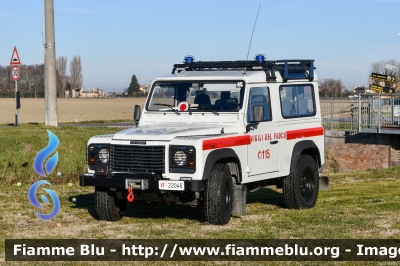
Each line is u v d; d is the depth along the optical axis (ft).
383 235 29.04
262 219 32.83
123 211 33.88
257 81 34.01
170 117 33.91
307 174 37.76
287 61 36.22
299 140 37.17
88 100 400.47
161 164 29.45
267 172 34.40
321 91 211.82
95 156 31.01
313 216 33.76
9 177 46.91
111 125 116.16
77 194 42.34
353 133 83.87
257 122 33.50
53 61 80.69
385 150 81.56
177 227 30.66
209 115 33.17
